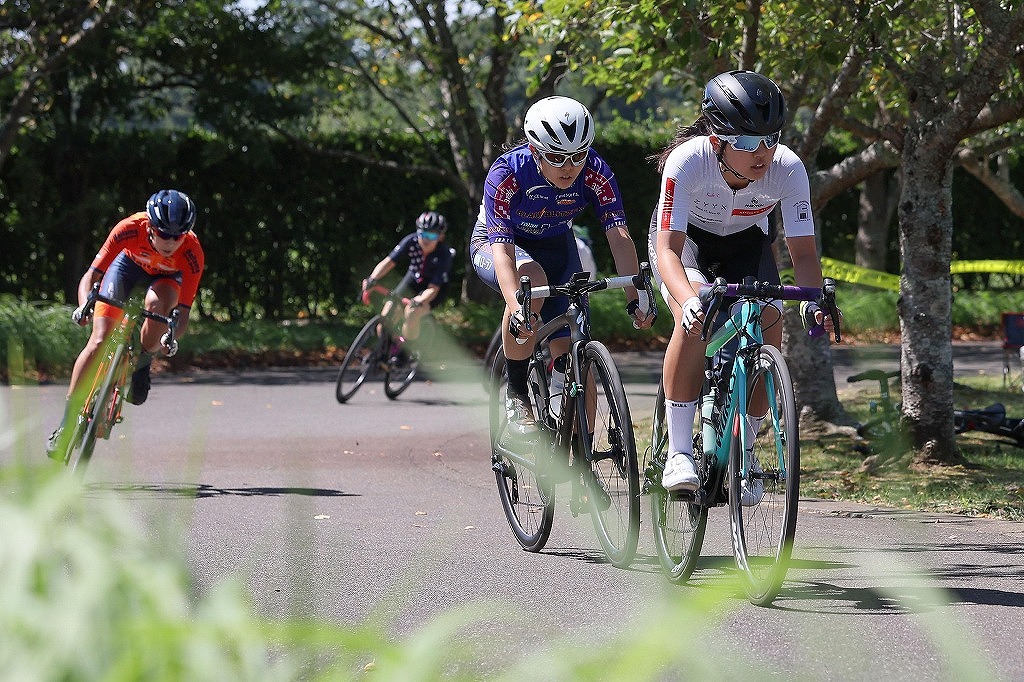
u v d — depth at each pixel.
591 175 10.97
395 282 40.62
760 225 9.78
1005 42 13.73
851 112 20.66
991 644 7.44
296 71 36.81
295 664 2.12
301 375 30.41
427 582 9.25
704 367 9.34
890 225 46.69
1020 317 24.31
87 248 37.84
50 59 33.16
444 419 21.64
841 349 35.03
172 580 2.00
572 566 9.96
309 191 39.97
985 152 23.23
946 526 11.72
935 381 15.34
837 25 15.75
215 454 16.75
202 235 38.88
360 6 38.53
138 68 38.78
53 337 29.23
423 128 42.34
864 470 15.39
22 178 35.41
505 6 21.86
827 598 8.60
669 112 39.91
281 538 10.84
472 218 39.44
